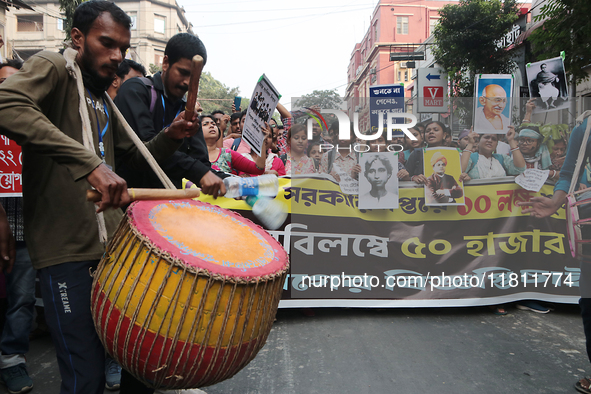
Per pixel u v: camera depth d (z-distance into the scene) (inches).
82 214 64.1
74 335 62.7
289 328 141.7
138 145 71.9
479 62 655.1
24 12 1699.1
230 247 61.2
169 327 53.6
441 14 681.0
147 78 98.5
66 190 63.5
